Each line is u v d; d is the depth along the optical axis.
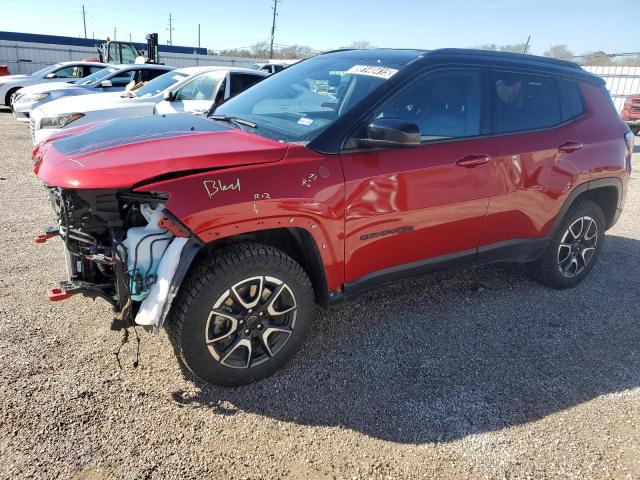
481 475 2.34
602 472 2.39
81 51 30.30
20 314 3.40
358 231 2.95
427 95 3.22
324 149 2.81
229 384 2.79
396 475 2.32
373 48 3.86
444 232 3.34
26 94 11.39
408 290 4.17
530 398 2.90
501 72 3.60
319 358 3.17
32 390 2.67
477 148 3.36
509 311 3.91
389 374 3.04
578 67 4.25
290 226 2.69
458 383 3.00
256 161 2.61
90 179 2.34
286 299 2.84
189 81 8.77
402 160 3.03
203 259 2.63
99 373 2.86
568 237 4.19
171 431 2.48
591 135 4.03
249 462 2.34
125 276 2.46
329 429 2.58
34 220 5.45
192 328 2.56
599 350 3.43
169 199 2.37
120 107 8.12
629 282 4.59
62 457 2.27
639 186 8.76
